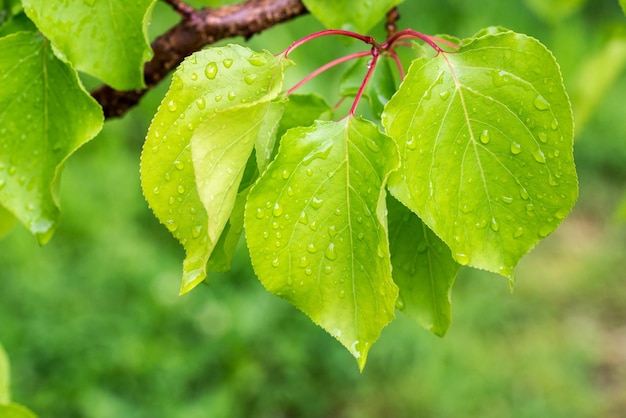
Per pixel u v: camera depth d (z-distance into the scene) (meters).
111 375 1.50
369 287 0.42
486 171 0.42
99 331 1.55
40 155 0.46
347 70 0.47
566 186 0.41
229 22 0.51
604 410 1.65
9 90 0.46
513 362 1.72
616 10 2.66
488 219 0.42
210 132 0.40
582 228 2.26
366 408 1.60
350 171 0.42
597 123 2.48
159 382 1.50
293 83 1.79
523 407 1.60
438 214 0.42
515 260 0.42
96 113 0.45
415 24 2.29
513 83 0.42
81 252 1.75
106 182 1.92
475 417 1.59
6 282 1.61
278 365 1.63
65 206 1.79
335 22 0.48
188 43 0.51
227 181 0.41
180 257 1.88
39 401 1.42
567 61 2.18
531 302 1.93
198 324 1.63
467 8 2.31
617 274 2.05
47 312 1.56
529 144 0.41
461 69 0.42
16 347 1.49
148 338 1.59
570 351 1.77
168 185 0.41
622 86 2.60
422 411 1.60
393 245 0.46
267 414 1.58
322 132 0.42
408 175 0.41
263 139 0.42
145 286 1.68
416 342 1.67
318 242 0.42
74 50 0.44
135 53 0.45
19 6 0.50
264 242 0.42
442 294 0.46
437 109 0.42
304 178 0.42
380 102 0.46
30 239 1.69
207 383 1.59
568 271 2.06
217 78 0.41
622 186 2.42
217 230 0.41
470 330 1.79
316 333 1.66
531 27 2.29
